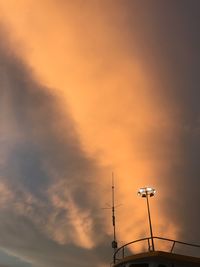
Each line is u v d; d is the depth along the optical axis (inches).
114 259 1197.1
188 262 985.5
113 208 1581.0
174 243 1070.4
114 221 1515.7
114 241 1381.6
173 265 992.9
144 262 1013.8
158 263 994.1
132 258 1029.2
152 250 1029.2
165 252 988.6
